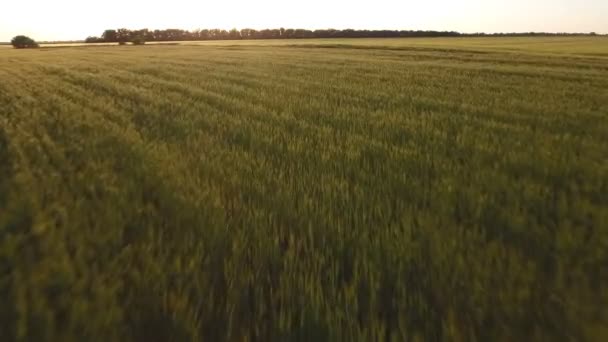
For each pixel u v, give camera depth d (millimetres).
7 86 17938
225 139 7535
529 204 4074
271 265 3119
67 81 20141
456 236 3357
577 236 3277
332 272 2875
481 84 17547
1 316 2398
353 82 18531
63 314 2455
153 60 37438
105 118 9875
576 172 5141
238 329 2422
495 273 2801
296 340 2326
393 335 2281
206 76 21688
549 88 15930
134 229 3668
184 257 3164
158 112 10602
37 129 8406
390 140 7273
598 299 2537
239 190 4633
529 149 6191
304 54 45594
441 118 9352
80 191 4645
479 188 4457
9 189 4539
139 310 2508
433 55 41031
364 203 4207
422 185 4840
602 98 13000
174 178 4984
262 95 13766
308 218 3814
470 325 2387
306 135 7723
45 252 3064
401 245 3225
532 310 2471
